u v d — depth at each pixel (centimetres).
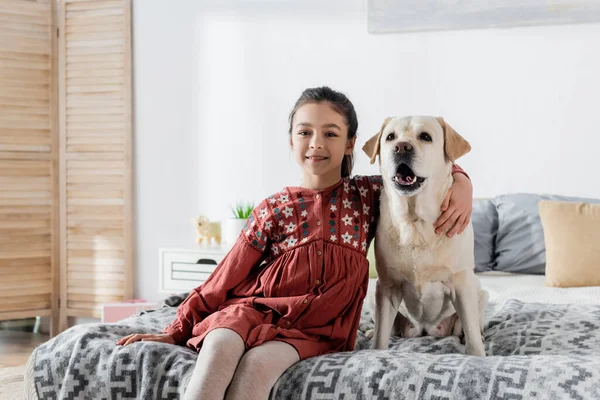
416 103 342
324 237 157
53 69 383
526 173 329
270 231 162
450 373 119
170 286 347
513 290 250
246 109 368
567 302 230
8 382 288
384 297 167
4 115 370
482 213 304
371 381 121
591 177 320
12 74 372
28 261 378
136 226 384
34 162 379
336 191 166
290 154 362
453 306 172
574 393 110
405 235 158
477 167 336
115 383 134
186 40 375
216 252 338
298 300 148
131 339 143
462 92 336
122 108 379
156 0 378
